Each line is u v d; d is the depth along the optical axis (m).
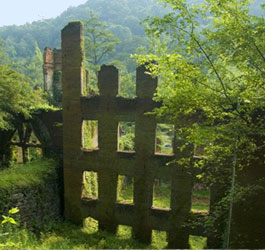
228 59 7.48
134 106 15.29
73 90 16.66
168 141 39.62
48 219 16.58
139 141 15.34
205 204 22.45
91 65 39.06
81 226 17.17
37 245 13.20
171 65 7.75
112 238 15.68
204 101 7.90
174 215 14.89
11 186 13.77
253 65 7.11
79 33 16.06
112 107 15.82
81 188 17.12
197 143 7.75
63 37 16.44
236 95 7.73
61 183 18.20
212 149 9.23
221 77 7.78
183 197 14.59
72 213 17.45
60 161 18.61
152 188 15.33
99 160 16.45
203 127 7.98
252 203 12.47
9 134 21.42
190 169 14.24
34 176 15.68
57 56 27.08
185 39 7.61
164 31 7.54
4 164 21.88
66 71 16.67
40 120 19.69
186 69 7.65
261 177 12.02
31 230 14.94
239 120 8.34
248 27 6.49
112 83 15.70
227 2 6.83
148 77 14.71
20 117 20.31
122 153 15.84
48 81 27.33
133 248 14.67
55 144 19.31
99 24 37.66
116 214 16.27
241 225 12.75
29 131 20.94
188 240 14.67
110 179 16.30
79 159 16.95
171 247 15.05
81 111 16.59
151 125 14.93
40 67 64.56
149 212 15.45
